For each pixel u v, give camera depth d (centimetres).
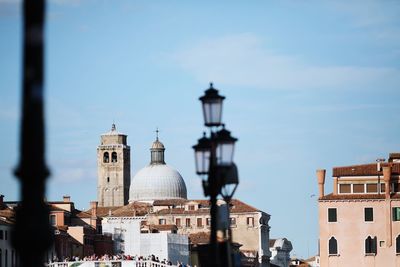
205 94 8119
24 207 4356
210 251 8138
